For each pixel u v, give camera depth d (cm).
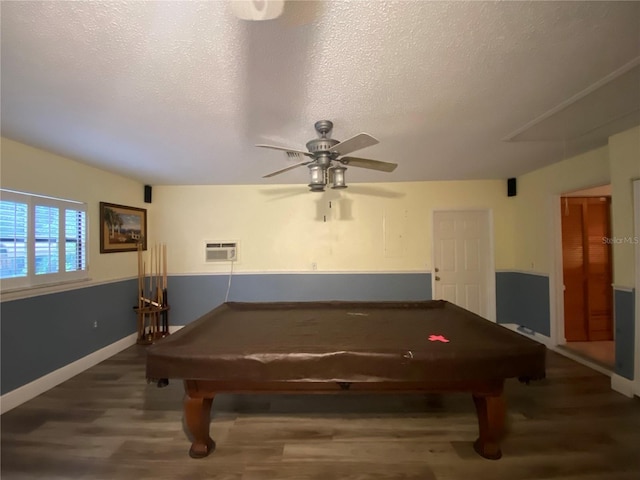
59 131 241
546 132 258
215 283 458
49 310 294
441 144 284
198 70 159
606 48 147
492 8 121
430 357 170
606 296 401
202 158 318
